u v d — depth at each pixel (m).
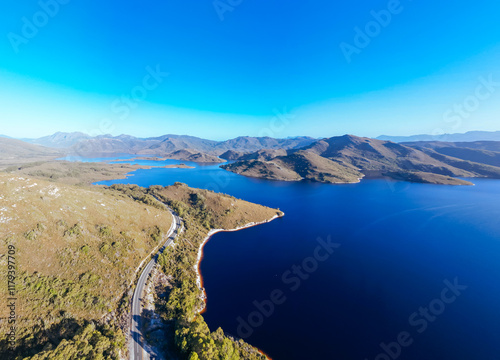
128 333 68.81
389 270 127.81
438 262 137.25
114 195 167.38
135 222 126.31
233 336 79.56
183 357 61.84
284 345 77.06
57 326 62.69
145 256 108.50
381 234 180.75
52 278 73.75
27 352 53.16
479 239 171.12
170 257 114.62
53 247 82.94
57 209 98.12
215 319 87.50
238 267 127.12
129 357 60.69
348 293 106.50
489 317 92.44
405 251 151.62
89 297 74.88
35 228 84.00
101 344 57.00
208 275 117.25
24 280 68.06
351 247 157.50
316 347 76.69
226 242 157.88
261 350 74.88
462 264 135.00
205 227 169.88
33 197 96.12
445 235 179.00
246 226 187.50
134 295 85.00
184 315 78.25
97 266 87.62
